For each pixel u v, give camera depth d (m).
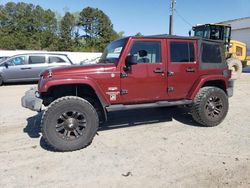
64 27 81.75
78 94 5.37
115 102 5.28
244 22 27.94
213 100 6.12
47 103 5.37
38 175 3.99
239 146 4.97
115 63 5.25
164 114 7.22
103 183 3.77
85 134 4.89
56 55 14.52
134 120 6.70
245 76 18.64
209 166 4.20
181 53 5.80
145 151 4.80
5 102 9.12
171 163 4.32
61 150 4.79
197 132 5.77
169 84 5.70
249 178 3.83
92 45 83.50
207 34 17.42
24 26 84.00
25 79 14.08
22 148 4.98
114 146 5.05
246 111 7.62
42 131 4.70
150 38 5.44
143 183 3.75
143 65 5.39
